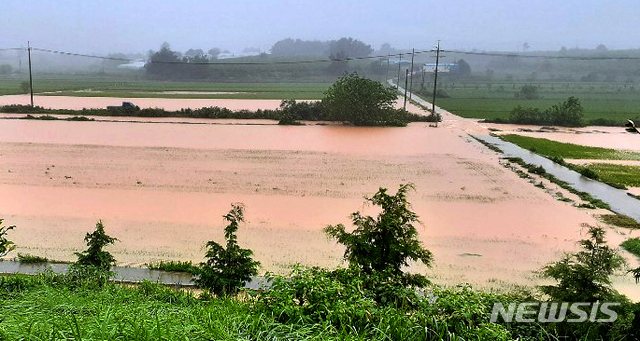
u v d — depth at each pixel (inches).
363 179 869.8
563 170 991.0
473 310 209.0
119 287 334.3
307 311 210.4
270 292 223.0
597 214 694.5
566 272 298.7
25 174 853.2
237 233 588.1
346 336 181.8
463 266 506.0
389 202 336.5
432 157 1087.0
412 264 504.7
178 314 193.0
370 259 314.0
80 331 160.4
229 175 879.7
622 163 1084.5
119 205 690.2
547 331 233.9
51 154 1028.5
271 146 1182.9
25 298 230.2
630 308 255.4
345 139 1312.7
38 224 604.7
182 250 532.4
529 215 683.4
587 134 1531.7
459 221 650.8
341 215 664.4
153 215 649.6
